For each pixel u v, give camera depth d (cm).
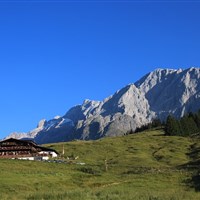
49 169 10331
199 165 11588
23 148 14875
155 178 8744
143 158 15012
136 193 6262
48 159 14150
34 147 15075
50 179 8381
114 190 6662
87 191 6488
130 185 7812
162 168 11650
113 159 15062
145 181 8312
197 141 18838
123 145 18612
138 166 12731
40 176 8556
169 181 8350
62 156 15550
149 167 12250
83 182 8400
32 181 7931
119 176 9275
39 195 6056
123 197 5825
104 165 12706
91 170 10519
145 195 5978
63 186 7869
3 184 7269
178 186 7750
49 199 5762
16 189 7088
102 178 8938
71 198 5759
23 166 10488
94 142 19738
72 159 14712
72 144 18875
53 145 18638
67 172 9706
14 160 11550
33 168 10250
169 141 19162
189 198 5838
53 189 7419
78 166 11606
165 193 6300
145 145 18462
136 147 17912
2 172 8588
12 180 7725
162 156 15338
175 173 9400
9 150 14725
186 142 18762
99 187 7606
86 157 15588
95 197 5847
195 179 8312
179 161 14162
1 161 11069
